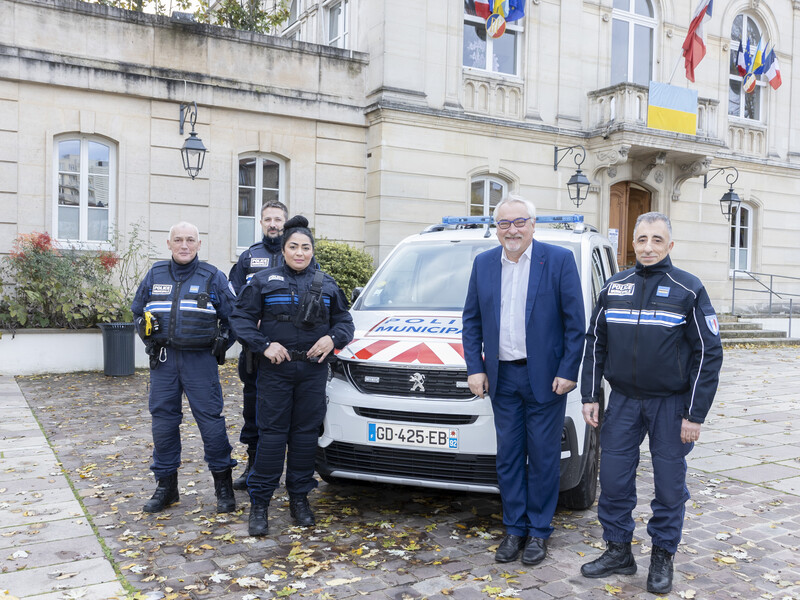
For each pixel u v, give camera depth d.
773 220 18.06
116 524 4.27
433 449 4.12
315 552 3.90
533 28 14.17
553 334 3.83
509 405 3.90
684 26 16.34
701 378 3.37
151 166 11.23
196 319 4.39
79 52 10.60
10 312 9.55
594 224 14.95
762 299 17.97
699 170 15.59
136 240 11.09
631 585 3.56
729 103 17.64
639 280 3.55
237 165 11.95
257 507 4.20
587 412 3.68
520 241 3.77
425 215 13.05
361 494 4.97
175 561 3.76
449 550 3.96
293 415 4.24
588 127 14.85
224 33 11.70
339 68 12.74
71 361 9.98
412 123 12.80
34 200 10.41
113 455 5.77
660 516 3.54
